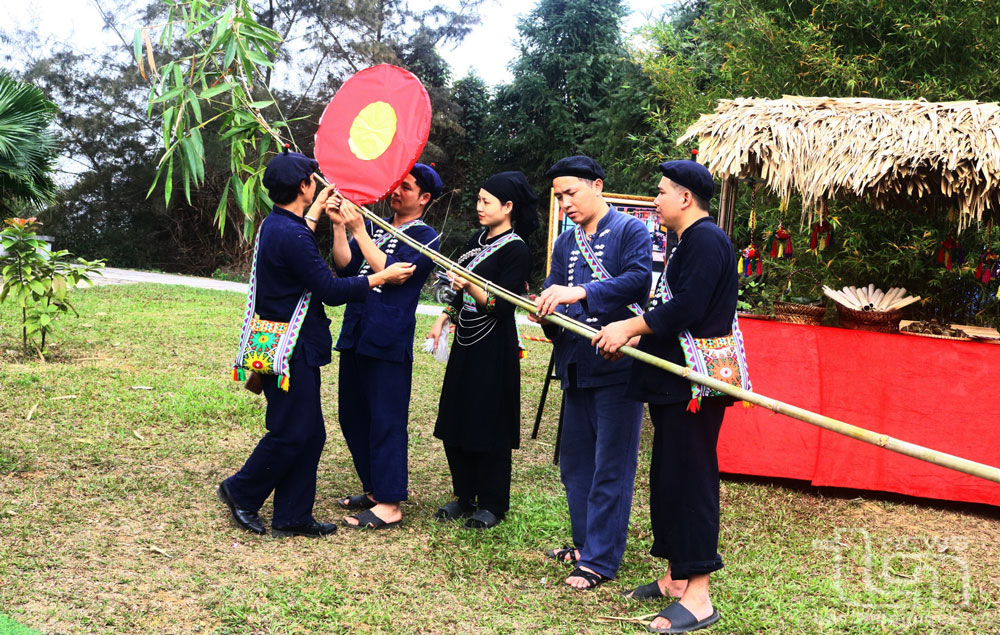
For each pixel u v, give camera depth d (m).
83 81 23.62
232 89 3.68
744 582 3.49
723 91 8.19
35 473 4.29
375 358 3.89
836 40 7.32
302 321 3.64
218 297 13.04
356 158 3.64
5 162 11.12
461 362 3.96
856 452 4.93
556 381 8.06
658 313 2.94
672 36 9.13
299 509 3.74
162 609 2.93
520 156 24.27
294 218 3.66
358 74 3.68
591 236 3.50
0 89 11.27
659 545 3.07
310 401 3.69
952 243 5.65
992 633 3.12
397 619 2.99
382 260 3.82
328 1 21.72
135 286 13.76
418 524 4.02
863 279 6.81
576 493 3.61
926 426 4.84
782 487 5.04
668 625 3.00
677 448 3.01
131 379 6.57
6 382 6.14
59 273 7.39
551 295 3.21
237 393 6.39
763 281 6.79
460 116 24.45
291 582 3.23
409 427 5.92
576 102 23.27
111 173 23.28
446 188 25.38
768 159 4.85
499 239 3.89
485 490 4.04
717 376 2.96
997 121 4.55
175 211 23.86
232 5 3.69
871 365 4.91
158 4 21.45
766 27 7.32
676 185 3.07
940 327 5.14
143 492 4.15
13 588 2.98
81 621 2.78
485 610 3.11
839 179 4.62
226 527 3.77
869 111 4.84
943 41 6.77
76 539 3.49
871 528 4.39
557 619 3.06
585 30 23.17
